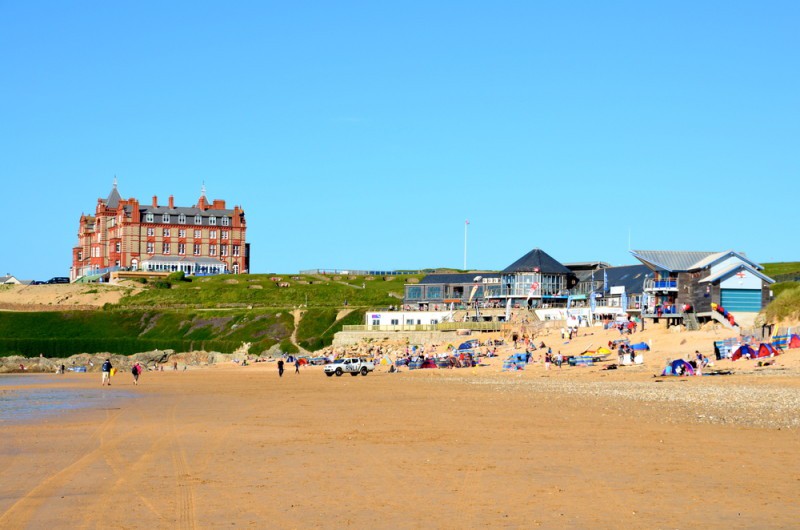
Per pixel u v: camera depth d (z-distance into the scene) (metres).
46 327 179.62
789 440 33.31
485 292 158.75
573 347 101.00
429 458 30.81
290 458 31.28
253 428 40.75
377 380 82.88
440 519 22.02
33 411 52.09
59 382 94.12
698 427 37.38
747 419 39.66
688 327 104.31
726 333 90.38
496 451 32.12
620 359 83.81
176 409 52.28
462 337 126.88
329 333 154.38
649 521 21.50
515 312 142.12
